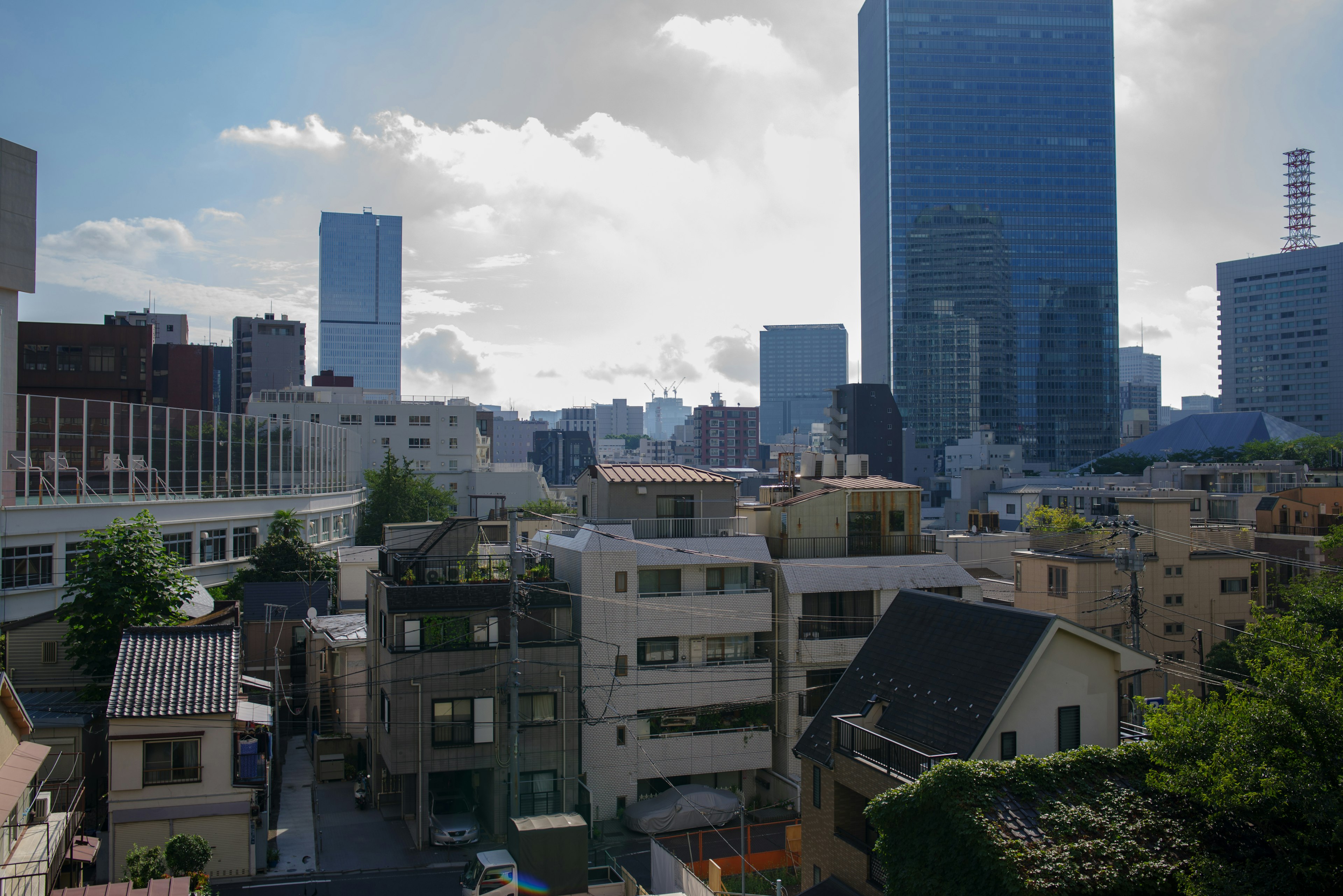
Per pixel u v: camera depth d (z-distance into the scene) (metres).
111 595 37.00
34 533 47.69
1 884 18.66
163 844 28.30
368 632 41.72
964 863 16.55
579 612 37.81
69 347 94.69
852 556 44.34
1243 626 49.16
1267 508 67.12
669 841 34.25
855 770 21.88
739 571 41.88
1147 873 16.05
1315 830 14.72
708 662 40.06
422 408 128.75
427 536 42.62
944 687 22.31
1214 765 15.98
